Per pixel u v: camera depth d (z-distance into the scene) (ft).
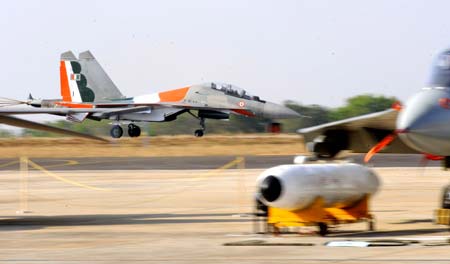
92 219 217.97
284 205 169.99
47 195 294.66
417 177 348.38
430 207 236.22
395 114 183.73
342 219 178.60
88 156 585.22
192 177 366.84
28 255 147.13
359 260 136.15
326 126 192.65
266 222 182.19
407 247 151.43
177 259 140.46
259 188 172.86
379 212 223.92
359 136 200.95
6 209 251.19
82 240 169.27
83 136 195.72
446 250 146.72
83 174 393.50
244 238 170.81
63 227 197.57
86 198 282.15
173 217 219.61
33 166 463.83
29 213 238.68
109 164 475.72
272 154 591.78
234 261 137.49
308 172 172.24
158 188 315.58
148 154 602.44
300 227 184.03
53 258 143.02
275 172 172.04
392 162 467.93
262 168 429.79
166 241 165.89
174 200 270.46
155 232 183.52
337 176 175.32
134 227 195.31
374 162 468.34
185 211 236.22
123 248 155.22
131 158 544.62
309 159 194.90
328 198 174.19
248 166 449.06
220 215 222.89
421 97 176.76
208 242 163.32
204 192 296.92
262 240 166.20
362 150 205.26
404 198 262.88
